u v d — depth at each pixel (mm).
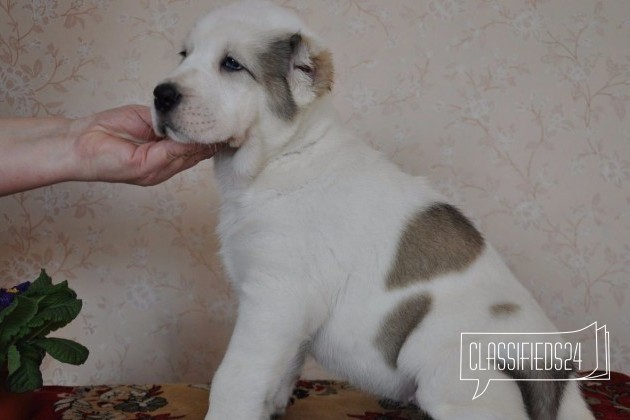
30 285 766
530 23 1109
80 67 1084
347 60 1099
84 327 1110
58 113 1088
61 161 762
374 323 743
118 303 1113
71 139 777
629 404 865
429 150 1113
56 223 1097
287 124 747
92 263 1106
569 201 1127
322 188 746
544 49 1112
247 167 749
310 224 733
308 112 762
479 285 749
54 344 730
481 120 1112
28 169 761
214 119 706
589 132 1124
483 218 1122
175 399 844
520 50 1109
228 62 731
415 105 1107
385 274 741
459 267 751
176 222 1109
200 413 800
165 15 1084
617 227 1135
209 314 1123
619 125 1128
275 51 748
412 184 789
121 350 1120
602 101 1124
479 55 1106
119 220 1104
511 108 1113
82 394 858
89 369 1117
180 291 1119
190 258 1115
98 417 782
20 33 1074
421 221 759
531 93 1114
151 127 822
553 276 1132
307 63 749
